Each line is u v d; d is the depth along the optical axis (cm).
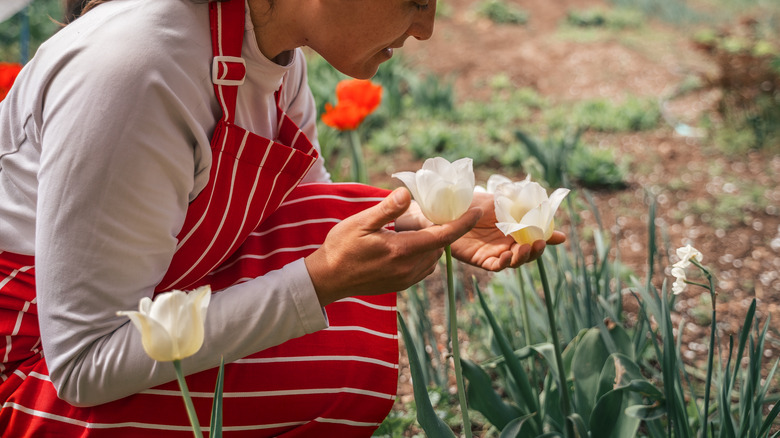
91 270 117
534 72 634
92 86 114
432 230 114
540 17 827
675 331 268
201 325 97
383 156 458
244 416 137
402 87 575
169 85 118
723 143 476
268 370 138
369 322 149
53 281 118
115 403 132
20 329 132
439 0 815
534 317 208
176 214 127
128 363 121
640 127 511
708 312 281
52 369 123
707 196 404
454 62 644
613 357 156
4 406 134
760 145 470
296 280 123
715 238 356
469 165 115
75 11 142
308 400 139
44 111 119
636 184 424
